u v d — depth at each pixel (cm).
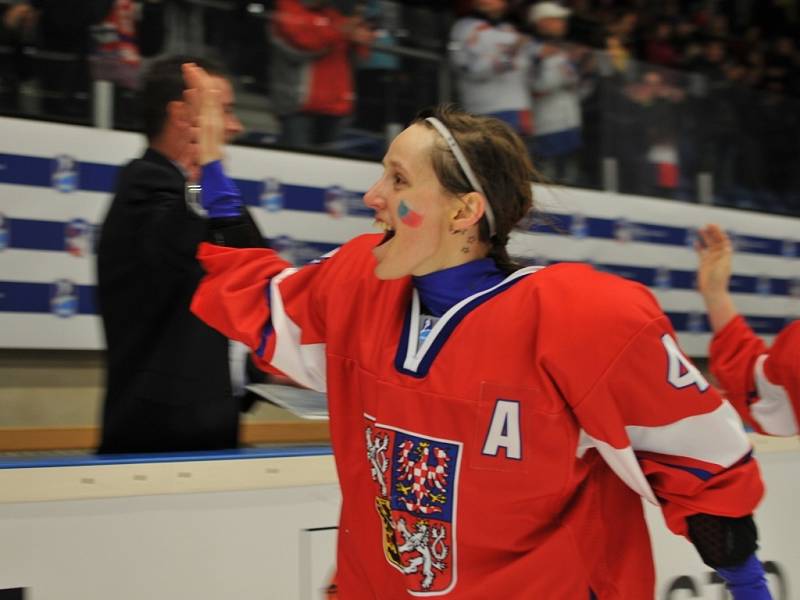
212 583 267
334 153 476
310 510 286
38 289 418
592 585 178
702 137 613
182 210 283
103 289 296
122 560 254
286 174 459
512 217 183
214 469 270
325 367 206
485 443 171
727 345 292
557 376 168
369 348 186
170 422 289
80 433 434
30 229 414
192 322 292
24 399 436
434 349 176
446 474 174
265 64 453
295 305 203
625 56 644
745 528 178
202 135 214
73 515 248
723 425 175
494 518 174
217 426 297
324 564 289
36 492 244
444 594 180
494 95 518
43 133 414
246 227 215
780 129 654
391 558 190
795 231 658
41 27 412
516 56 521
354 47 478
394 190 177
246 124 449
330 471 291
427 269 181
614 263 565
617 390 169
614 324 168
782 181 658
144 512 258
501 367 171
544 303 170
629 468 174
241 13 446
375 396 183
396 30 492
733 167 629
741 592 185
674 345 173
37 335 418
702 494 176
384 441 181
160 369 289
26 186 412
